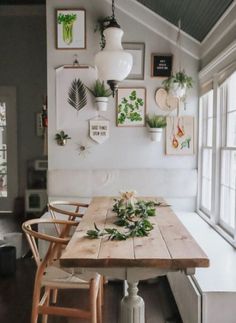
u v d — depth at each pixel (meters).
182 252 1.79
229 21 3.04
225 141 3.41
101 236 2.09
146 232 2.13
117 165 4.20
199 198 4.18
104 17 4.07
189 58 4.14
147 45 4.11
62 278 2.20
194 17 3.61
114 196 3.91
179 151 4.19
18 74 6.27
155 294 3.18
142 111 4.15
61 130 4.16
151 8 4.01
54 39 4.09
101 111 4.14
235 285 2.17
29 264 3.85
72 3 4.07
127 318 1.95
